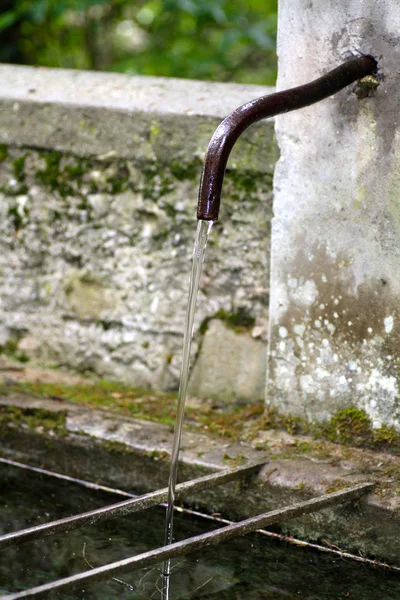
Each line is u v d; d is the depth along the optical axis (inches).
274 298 117.5
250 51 232.1
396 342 109.4
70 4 191.9
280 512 98.9
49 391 134.2
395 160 104.9
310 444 116.9
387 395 111.4
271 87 134.3
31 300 141.5
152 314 134.2
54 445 125.2
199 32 220.4
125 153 129.4
